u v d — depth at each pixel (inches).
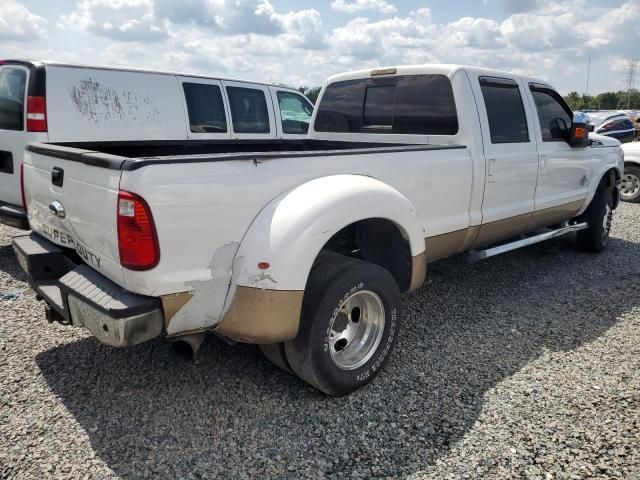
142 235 91.7
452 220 159.2
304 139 204.8
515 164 180.4
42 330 152.4
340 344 122.0
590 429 108.3
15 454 98.9
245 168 104.3
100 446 101.9
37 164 124.3
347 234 141.9
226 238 101.9
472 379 129.3
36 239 132.0
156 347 143.6
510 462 98.5
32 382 124.3
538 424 110.2
